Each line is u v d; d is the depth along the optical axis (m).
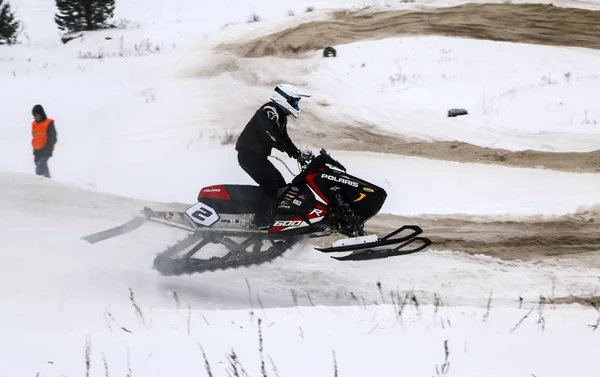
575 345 17.75
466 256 32.69
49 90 83.62
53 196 36.62
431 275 30.61
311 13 130.25
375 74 92.38
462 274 30.64
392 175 51.19
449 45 101.25
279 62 100.56
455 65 93.44
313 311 22.03
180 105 79.75
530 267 31.53
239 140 28.61
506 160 58.69
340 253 32.47
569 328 19.92
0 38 118.06
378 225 38.25
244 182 49.44
